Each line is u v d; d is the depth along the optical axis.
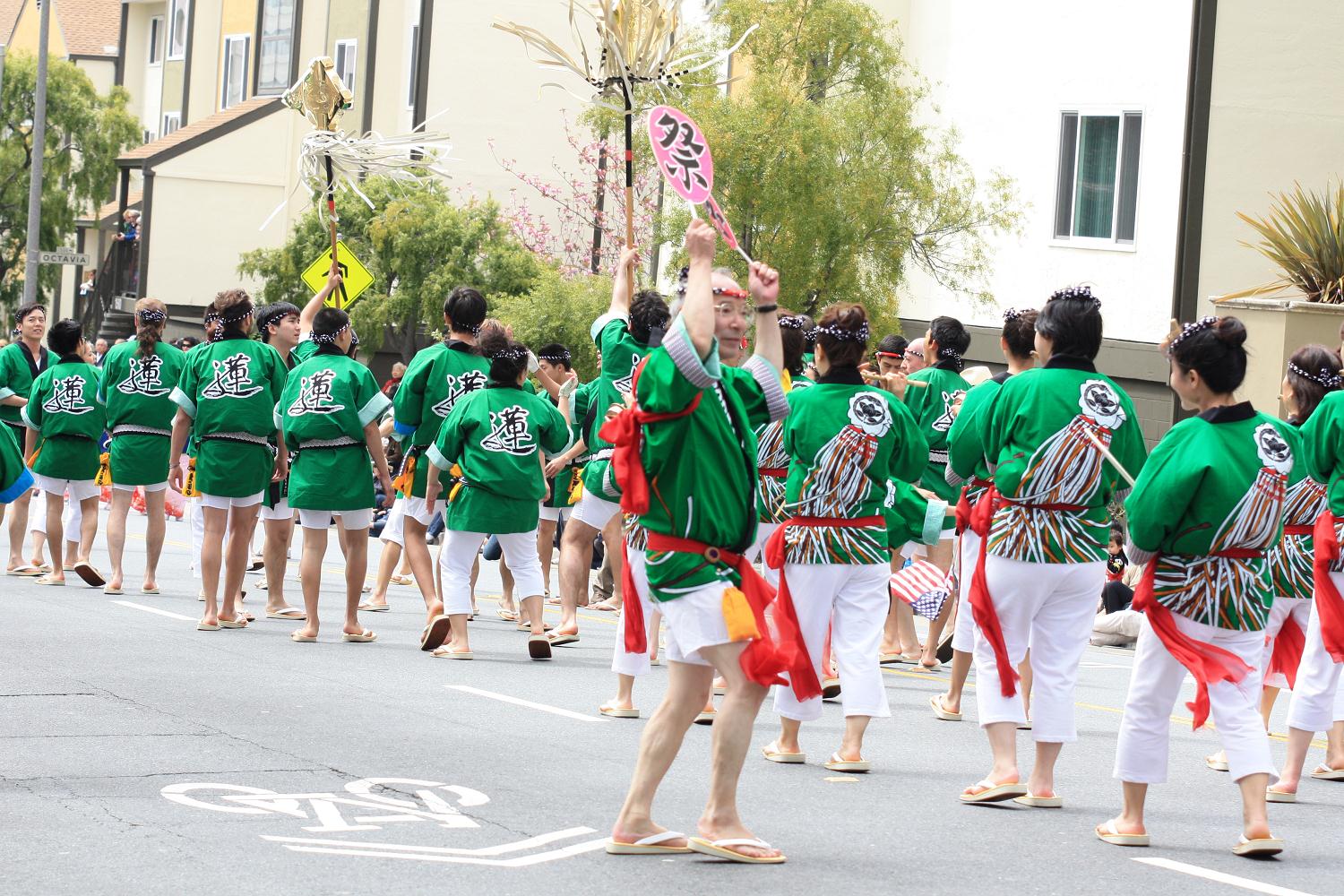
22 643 13.48
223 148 51.16
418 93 42.97
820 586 10.02
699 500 7.43
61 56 70.31
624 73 12.17
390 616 17.08
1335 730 10.66
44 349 19.06
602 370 12.51
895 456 10.08
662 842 7.73
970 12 29.31
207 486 14.80
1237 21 25.78
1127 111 26.88
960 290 28.31
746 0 25.45
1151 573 8.38
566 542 15.30
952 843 8.27
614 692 12.50
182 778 9.03
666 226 26.27
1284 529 10.43
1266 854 8.20
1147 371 26.52
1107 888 7.52
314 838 7.85
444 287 35.94
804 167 24.64
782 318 11.56
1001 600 9.23
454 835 7.99
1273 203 25.84
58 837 7.68
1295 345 22.59
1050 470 9.09
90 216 66.19
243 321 14.90
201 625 14.91
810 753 10.71
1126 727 8.42
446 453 13.74
